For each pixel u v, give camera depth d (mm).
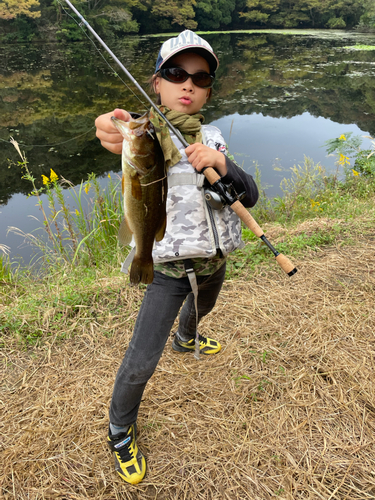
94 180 4297
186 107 1537
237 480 1643
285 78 18109
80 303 2830
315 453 1736
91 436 1828
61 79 17297
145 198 1231
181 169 1450
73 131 10641
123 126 1158
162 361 2281
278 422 1884
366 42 34688
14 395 2080
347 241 3652
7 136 10039
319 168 6590
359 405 1952
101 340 2480
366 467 1663
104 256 3936
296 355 2281
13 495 1595
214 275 1763
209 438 1824
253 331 2506
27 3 26062
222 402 2010
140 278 1374
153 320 1521
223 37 38000
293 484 1608
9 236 5359
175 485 1629
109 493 1615
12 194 6930
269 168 7965
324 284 2969
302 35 41844
